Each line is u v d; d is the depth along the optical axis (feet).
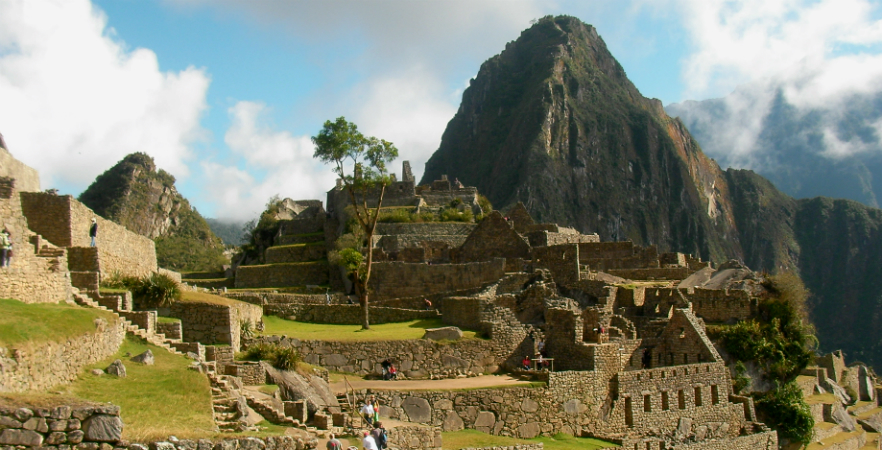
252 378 108.78
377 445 88.79
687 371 151.94
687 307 172.04
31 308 87.20
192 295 131.85
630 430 140.67
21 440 55.57
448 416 120.06
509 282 187.93
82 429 57.36
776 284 182.70
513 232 231.30
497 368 144.46
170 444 61.62
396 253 237.66
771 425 163.12
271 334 140.87
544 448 120.67
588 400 136.56
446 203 341.62
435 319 171.01
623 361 154.40
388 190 329.31
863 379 279.69
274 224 381.40
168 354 101.30
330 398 113.70
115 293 114.62
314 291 250.98
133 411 75.15
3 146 125.59
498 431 123.85
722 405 155.94
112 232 140.56
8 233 90.07
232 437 66.90
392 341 137.39
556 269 197.16
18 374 69.62
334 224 324.19
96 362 88.33
